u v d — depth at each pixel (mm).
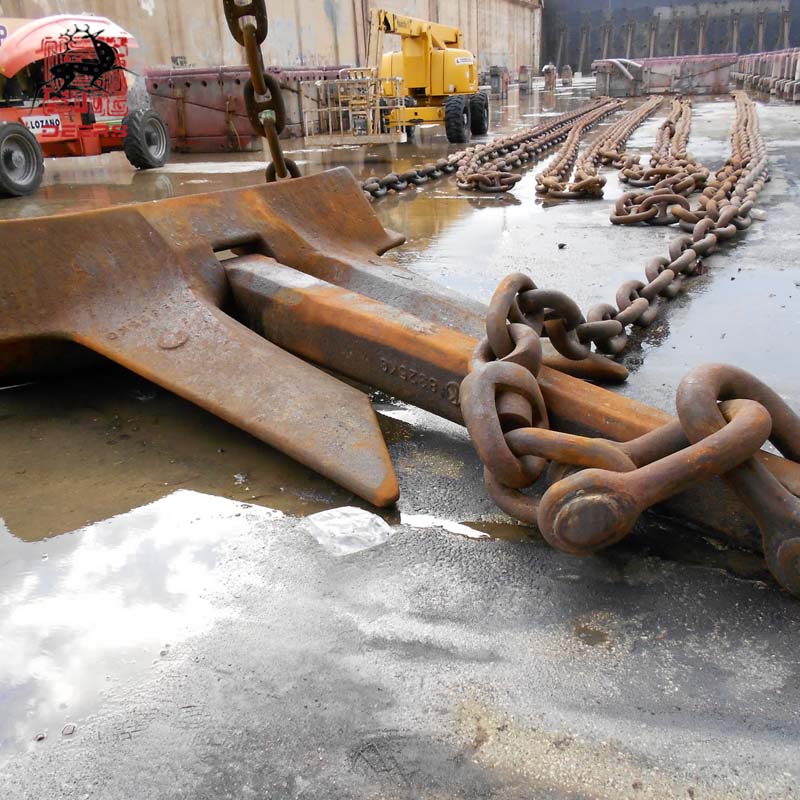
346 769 1290
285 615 1664
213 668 1517
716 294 3918
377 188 7480
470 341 2326
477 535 1955
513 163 9297
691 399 1648
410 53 12492
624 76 25422
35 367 2848
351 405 2271
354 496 2139
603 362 2801
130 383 2941
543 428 1867
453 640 1577
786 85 20000
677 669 1484
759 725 1350
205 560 1863
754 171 7125
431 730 1361
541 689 1444
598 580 1758
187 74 11117
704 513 1861
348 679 1479
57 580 1795
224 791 1259
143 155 8602
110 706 1432
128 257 2674
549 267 4539
